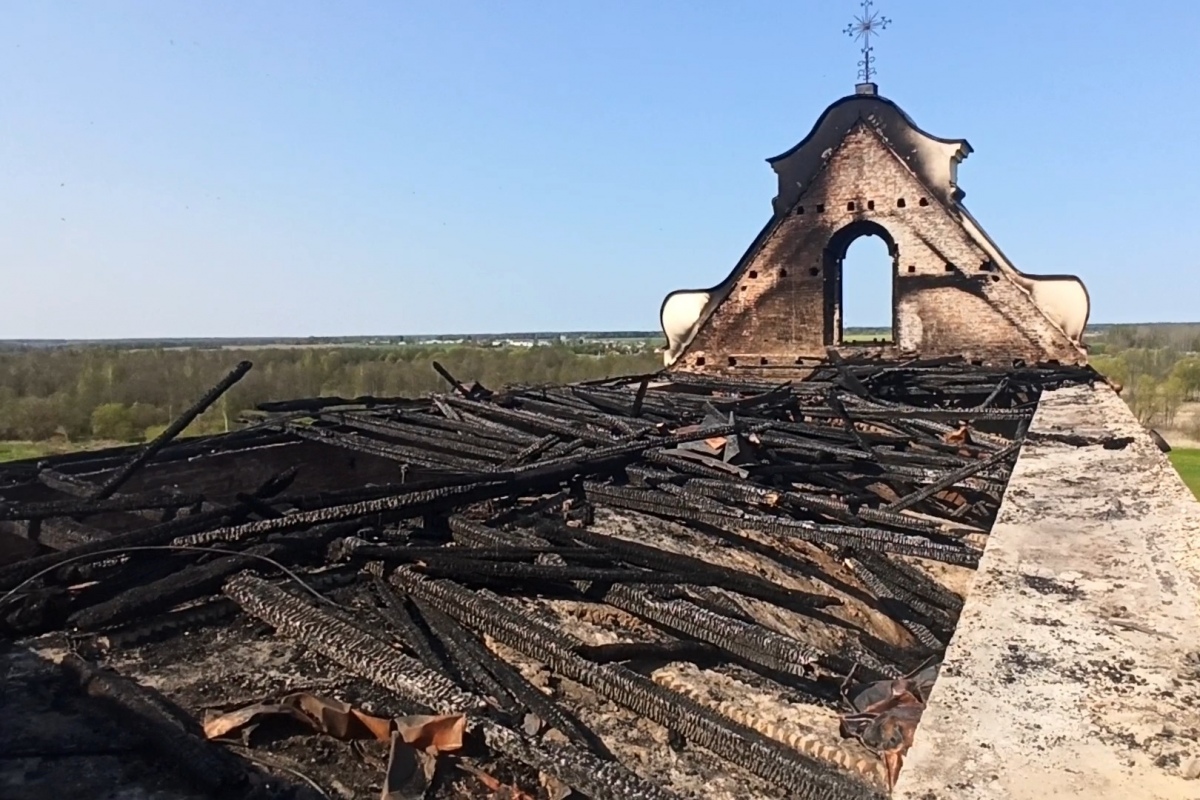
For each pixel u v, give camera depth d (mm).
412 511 5496
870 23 16750
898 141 16109
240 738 2930
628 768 2949
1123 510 4727
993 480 6523
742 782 2902
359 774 2783
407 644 3820
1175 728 2230
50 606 3943
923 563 5727
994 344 15523
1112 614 3107
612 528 5949
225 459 8742
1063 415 9000
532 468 6707
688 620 4082
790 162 16938
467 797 2650
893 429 9508
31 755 2814
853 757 3008
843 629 4895
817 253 16766
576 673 3561
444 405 10766
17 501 6680
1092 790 1938
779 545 5977
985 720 2287
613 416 9875
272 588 4180
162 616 4051
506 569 4531
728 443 7676
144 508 5508
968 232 15672
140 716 3023
